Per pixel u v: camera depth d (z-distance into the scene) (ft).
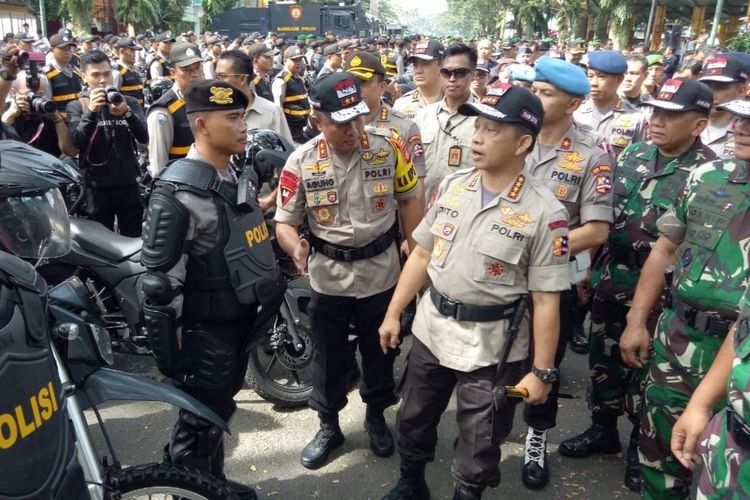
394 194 9.50
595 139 10.79
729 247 6.70
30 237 5.60
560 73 9.06
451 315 7.39
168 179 7.12
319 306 9.48
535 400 7.21
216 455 8.22
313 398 9.89
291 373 11.87
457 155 12.03
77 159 15.48
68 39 20.40
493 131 6.88
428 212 7.97
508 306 7.24
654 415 7.60
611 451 10.46
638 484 9.50
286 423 11.12
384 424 10.38
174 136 13.38
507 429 7.55
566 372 13.35
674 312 7.34
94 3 95.55
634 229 9.32
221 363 7.73
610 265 9.79
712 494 5.43
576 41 29.04
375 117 11.42
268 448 10.38
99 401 6.52
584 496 9.42
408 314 14.49
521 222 7.01
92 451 6.16
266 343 11.34
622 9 94.22
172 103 13.24
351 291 9.25
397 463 10.05
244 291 7.52
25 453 4.09
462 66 11.66
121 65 30.73
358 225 9.00
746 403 4.88
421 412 8.10
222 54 14.35
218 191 7.28
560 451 10.43
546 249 6.96
